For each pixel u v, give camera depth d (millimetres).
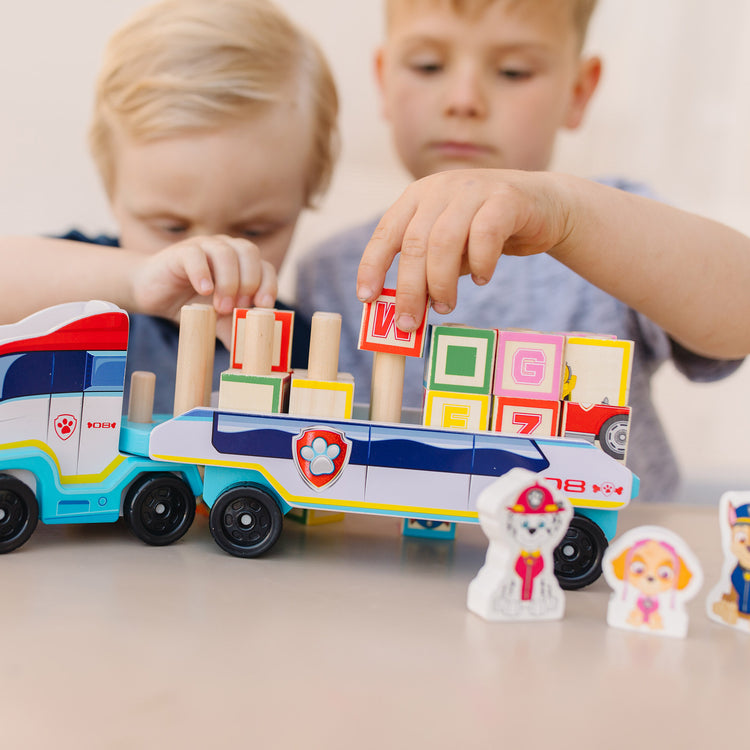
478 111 1161
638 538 463
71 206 1137
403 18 1141
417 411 665
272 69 1116
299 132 1146
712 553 623
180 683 338
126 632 394
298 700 329
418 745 296
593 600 522
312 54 1137
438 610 468
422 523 657
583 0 1158
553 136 1194
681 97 1216
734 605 475
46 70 1104
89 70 1106
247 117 1116
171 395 1103
